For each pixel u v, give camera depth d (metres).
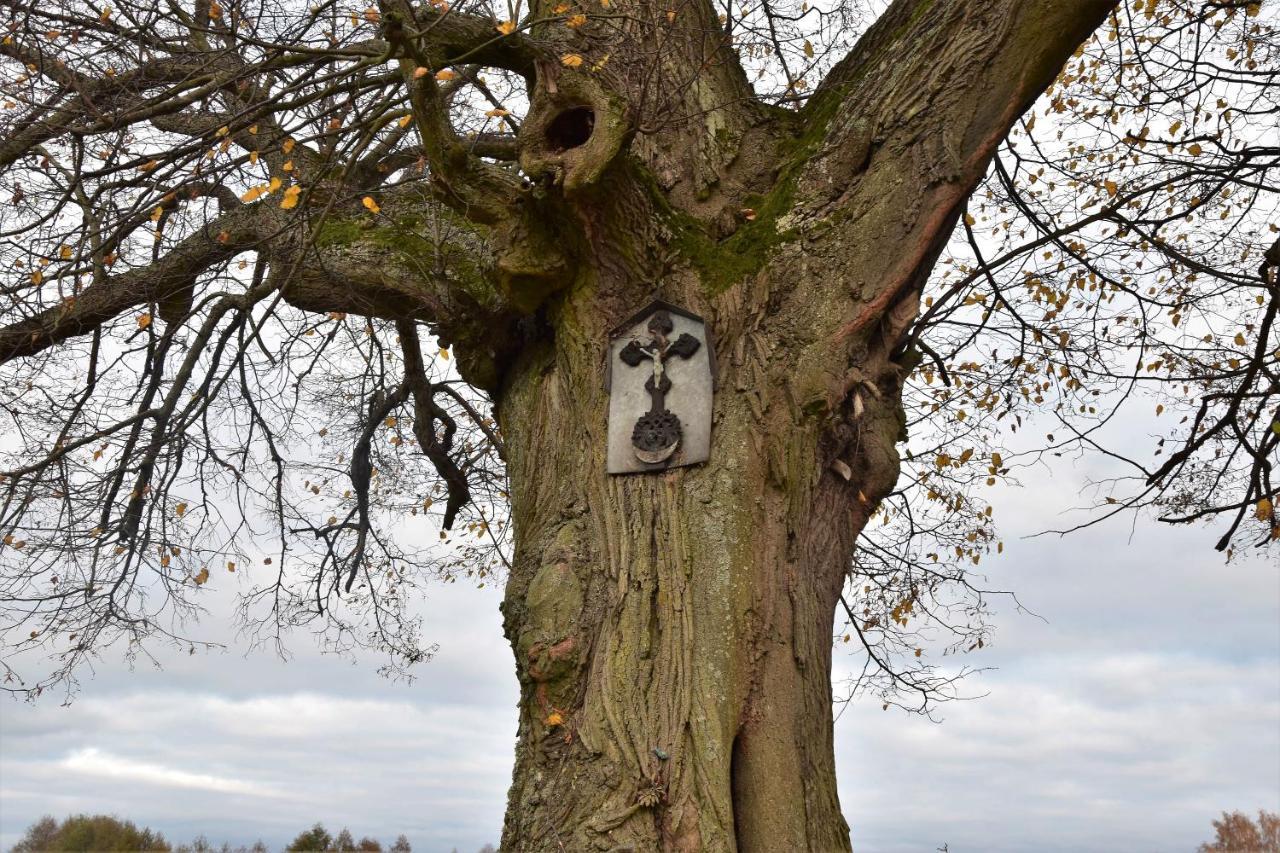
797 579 5.77
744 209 6.53
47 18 6.35
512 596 5.89
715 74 7.13
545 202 5.89
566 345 6.29
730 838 5.02
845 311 5.99
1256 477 8.09
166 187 6.55
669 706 5.27
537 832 5.18
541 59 5.81
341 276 6.98
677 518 5.67
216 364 8.35
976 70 5.92
